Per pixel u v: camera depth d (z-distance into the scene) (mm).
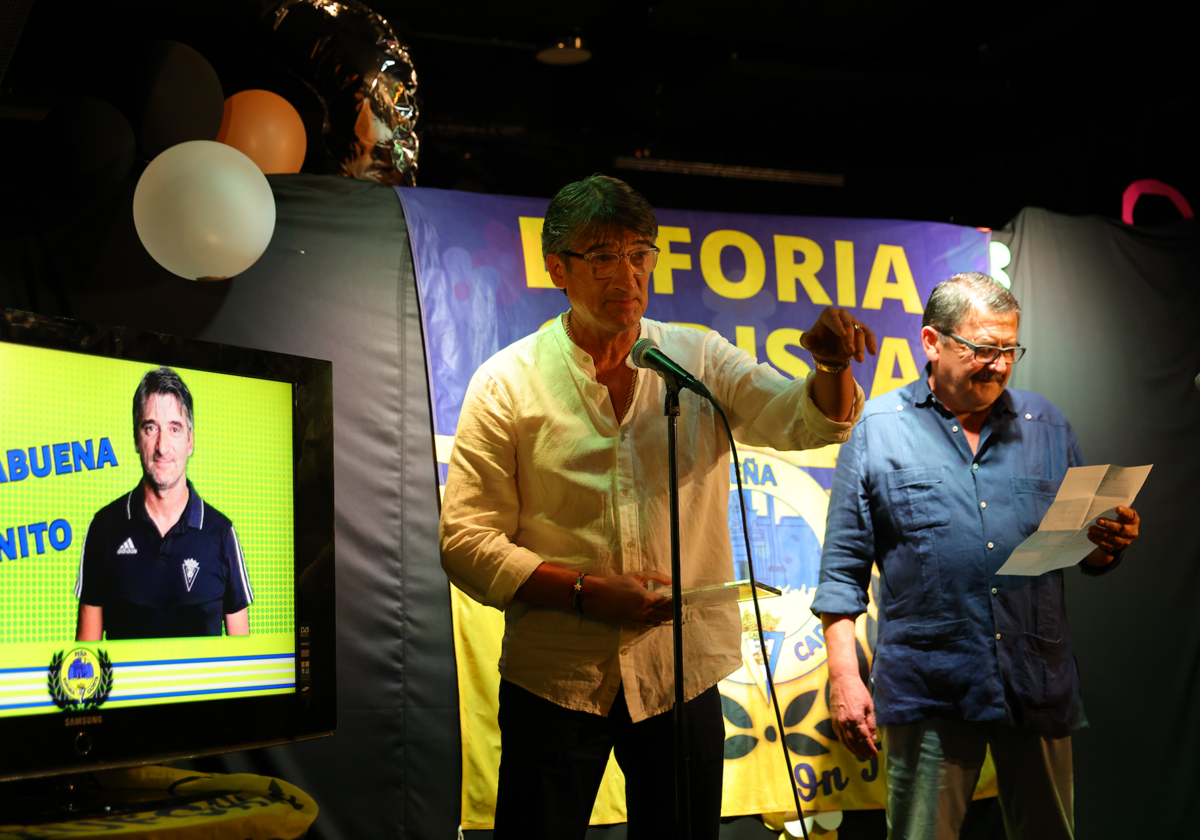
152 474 1783
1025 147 5098
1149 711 3271
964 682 2363
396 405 2832
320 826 2545
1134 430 3457
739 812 2830
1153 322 3541
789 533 3043
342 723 2623
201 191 2348
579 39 4410
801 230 3293
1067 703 2371
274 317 2752
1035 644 2385
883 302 3303
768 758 2885
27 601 1590
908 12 4145
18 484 1610
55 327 1690
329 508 2053
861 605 2512
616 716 1807
